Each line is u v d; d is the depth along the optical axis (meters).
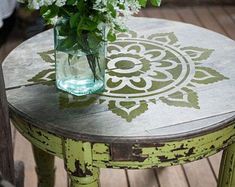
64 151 1.15
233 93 1.23
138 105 1.19
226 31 3.18
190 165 1.98
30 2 1.12
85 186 1.17
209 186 1.87
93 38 1.16
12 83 1.29
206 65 1.37
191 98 1.21
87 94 1.23
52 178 1.63
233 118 1.14
